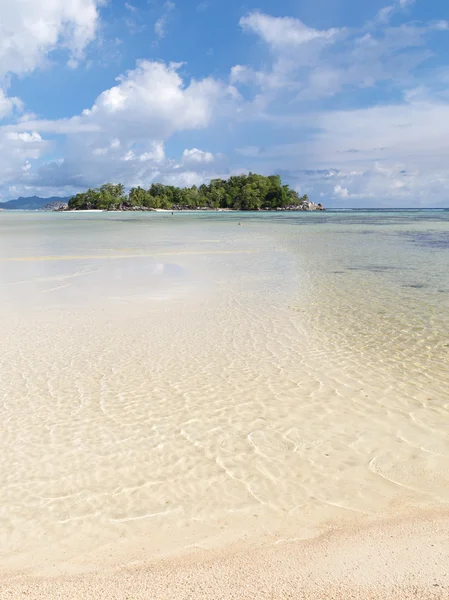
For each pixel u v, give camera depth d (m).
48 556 3.54
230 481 4.52
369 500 4.16
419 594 2.90
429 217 85.94
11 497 4.32
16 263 19.00
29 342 8.73
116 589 3.10
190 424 5.67
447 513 3.91
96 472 4.70
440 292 13.23
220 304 11.81
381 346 8.54
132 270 17.20
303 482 4.48
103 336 9.12
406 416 5.85
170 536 3.73
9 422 5.72
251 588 3.04
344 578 3.10
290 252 23.31
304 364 7.65
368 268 17.84
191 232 39.47
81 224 55.78
